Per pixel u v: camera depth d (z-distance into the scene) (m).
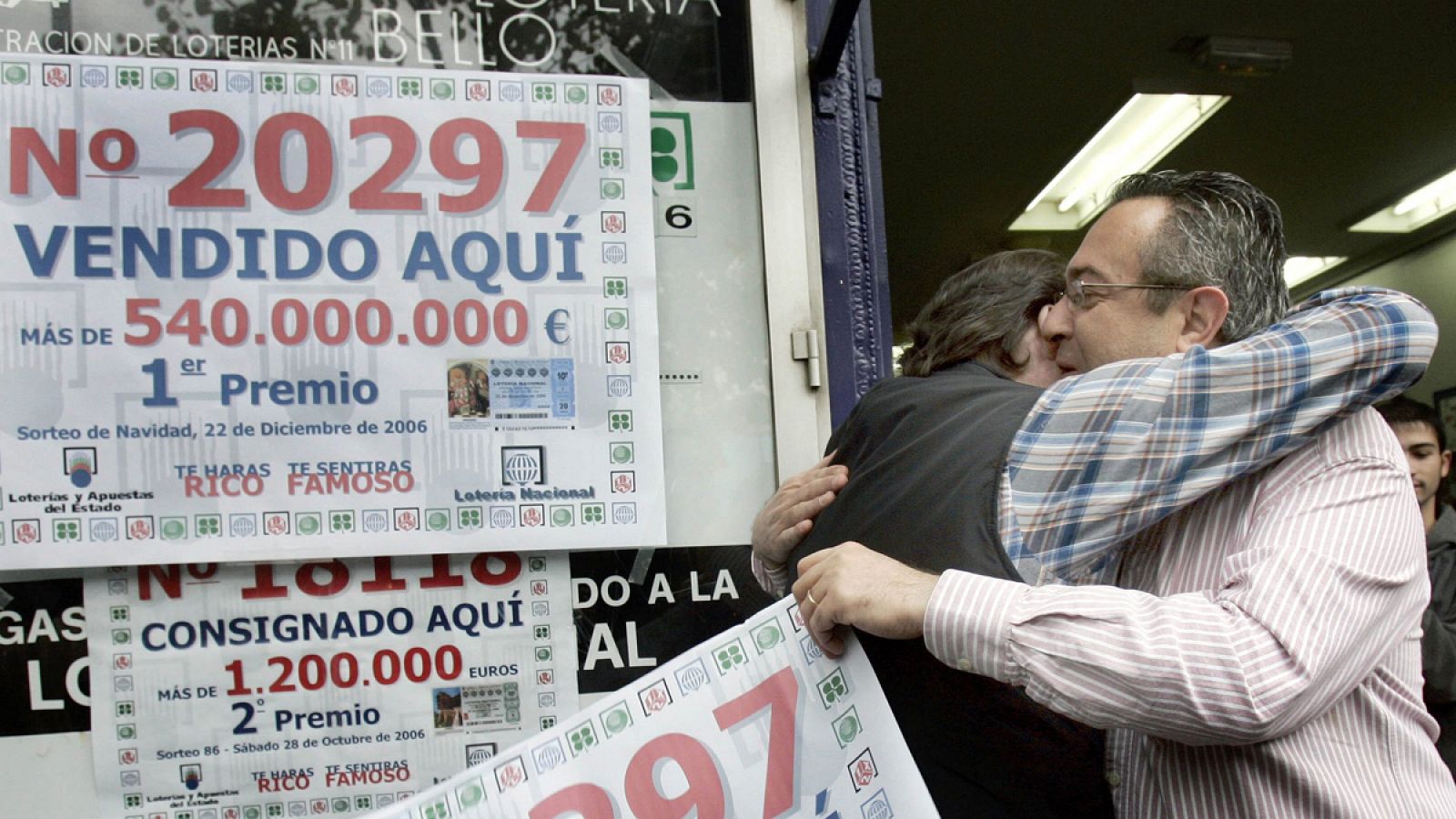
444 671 1.68
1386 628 1.15
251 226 1.63
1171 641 1.09
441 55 1.73
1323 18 4.00
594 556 1.74
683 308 1.82
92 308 1.58
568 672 1.71
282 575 1.64
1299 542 1.14
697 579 1.77
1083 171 5.42
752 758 1.31
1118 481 1.23
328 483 1.63
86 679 1.59
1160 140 5.05
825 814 1.29
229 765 1.61
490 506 1.67
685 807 1.30
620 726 1.31
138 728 1.60
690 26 1.85
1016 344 1.62
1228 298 1.34
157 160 1.61
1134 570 1.34
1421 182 5.76
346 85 1.67
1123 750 1.31
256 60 1.67
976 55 4.13
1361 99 4.69
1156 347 1.36
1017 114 4.66
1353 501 1.16
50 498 1.56
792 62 1.89
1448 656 2.27
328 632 1.65
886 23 3.85
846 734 1.30
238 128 1.63
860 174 1.94
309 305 1.64
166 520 1.58
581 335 1.72
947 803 1.30
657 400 1.73
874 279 1.94
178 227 1.61
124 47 1.64
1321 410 1.18
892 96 4.42
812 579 1.29
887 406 1.52
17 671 1.58
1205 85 4.47
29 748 1.58
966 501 1.31
